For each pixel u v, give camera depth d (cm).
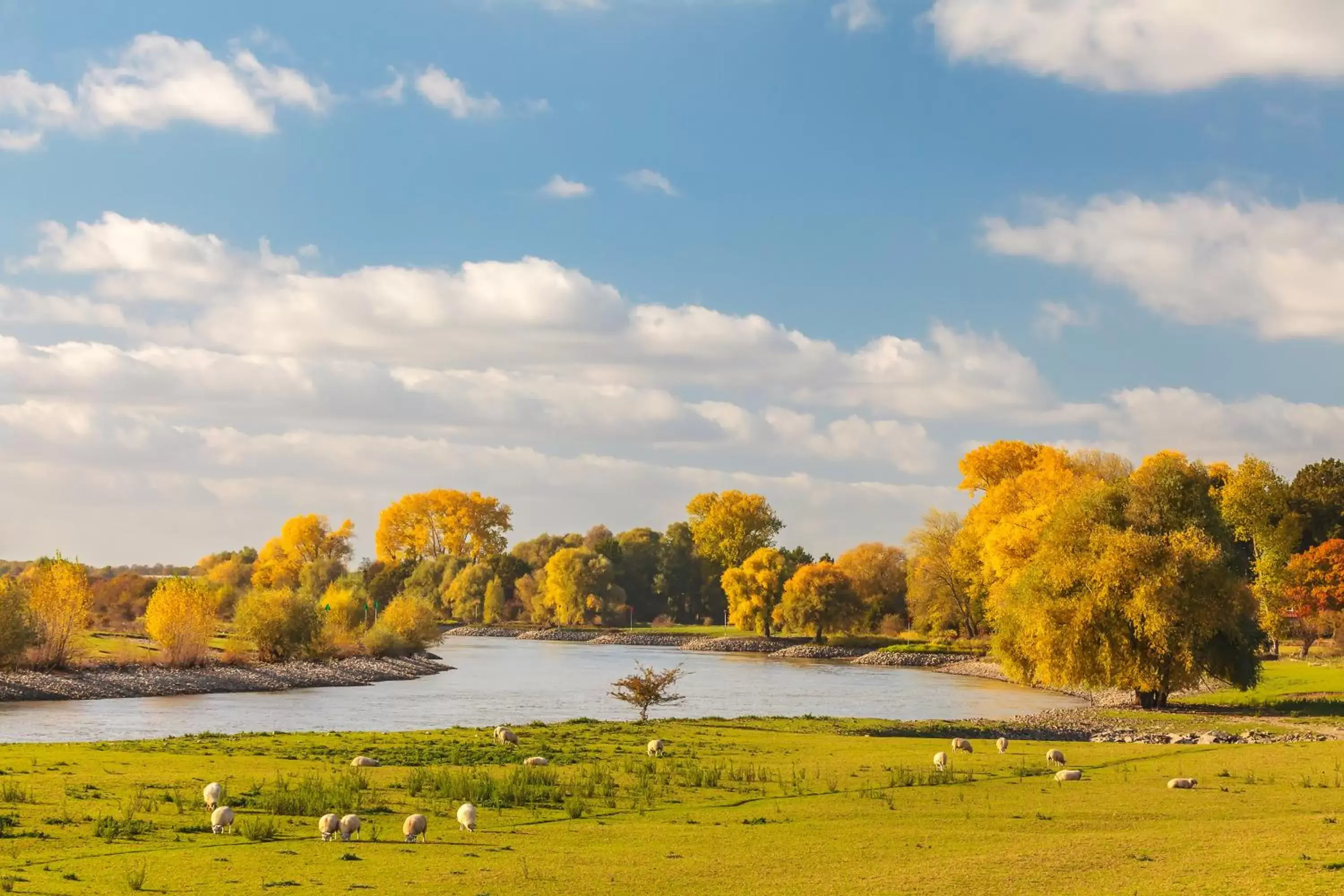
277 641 11275
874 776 3719
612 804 3086
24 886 1991
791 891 2050
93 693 8169
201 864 2206
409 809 2930
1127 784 3578
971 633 15688
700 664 14400
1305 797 3281
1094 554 7362
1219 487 13162
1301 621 12381
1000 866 2266
